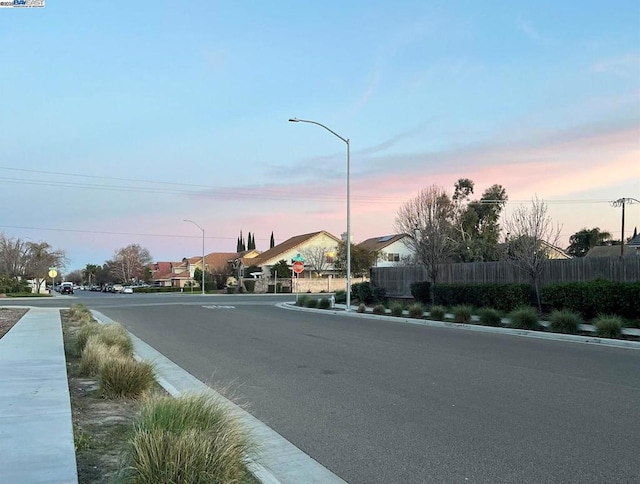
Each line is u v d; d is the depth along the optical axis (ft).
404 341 51.44
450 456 18.79
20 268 241.76
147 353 43.91
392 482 16.63
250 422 23.00
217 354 43.21
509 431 21.59
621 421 22.90
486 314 65.26
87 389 28.66
